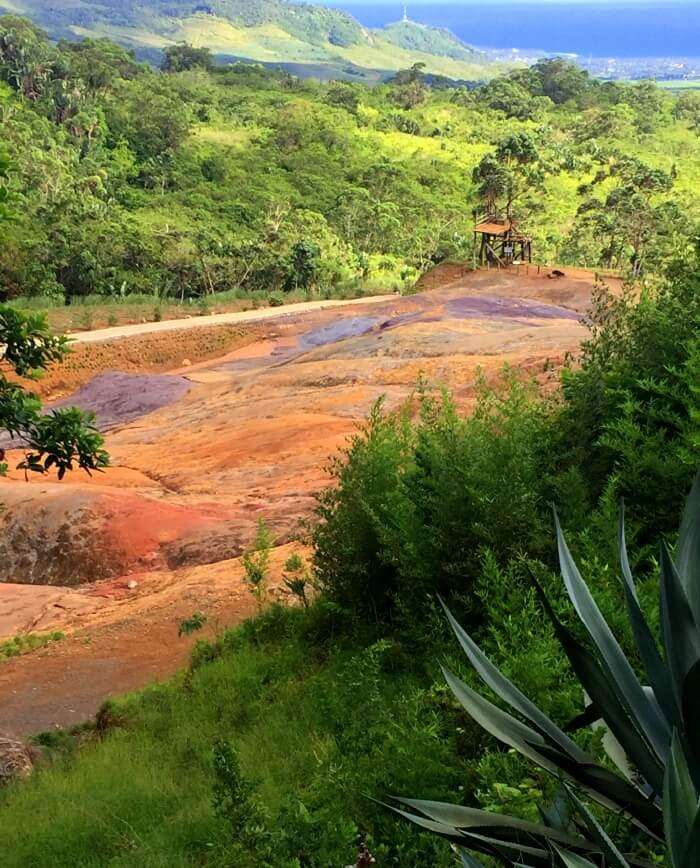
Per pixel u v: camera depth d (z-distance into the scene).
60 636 12.80
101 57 199.88
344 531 8.73
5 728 9.80
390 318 45.31
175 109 162.38
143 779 6.85
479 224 66.38
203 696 8.52
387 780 4.35
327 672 7.76
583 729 4.16
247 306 63.03
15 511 18.62
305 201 135.00
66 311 58.03
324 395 25.98
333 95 196.38
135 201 125.12
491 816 2.78
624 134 179.25
